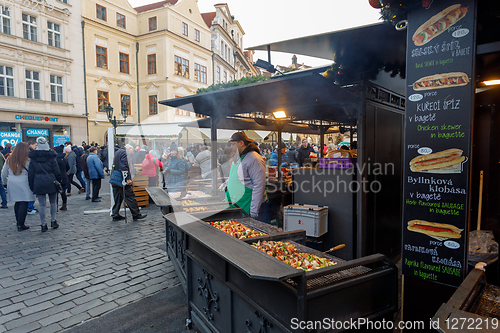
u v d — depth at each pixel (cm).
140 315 267
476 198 307
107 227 548
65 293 304
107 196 881
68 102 1995
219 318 206
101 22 2169
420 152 194
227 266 192
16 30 1708
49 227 546
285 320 147
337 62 305
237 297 185
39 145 505
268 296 158
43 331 242
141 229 535
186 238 253
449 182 184
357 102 315
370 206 338
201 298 232
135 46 2431
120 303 287
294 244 229
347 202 342
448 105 182
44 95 1861
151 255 409
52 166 518
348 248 343
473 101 174
